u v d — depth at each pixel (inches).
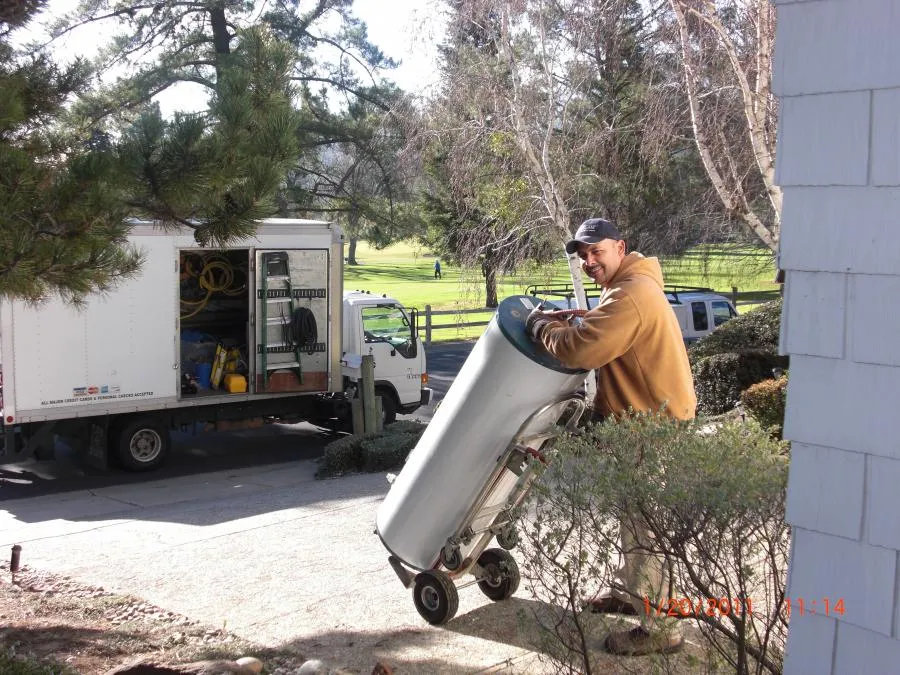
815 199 121.3
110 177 214.7
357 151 1040.2
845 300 119.0
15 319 444.5
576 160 600.4
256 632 203.6
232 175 237.0
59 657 193.8
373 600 219.0
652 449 138.3
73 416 462.0
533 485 150.3
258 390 519.8
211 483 460.4
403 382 582.9
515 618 197.3
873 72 115.6
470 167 585.6
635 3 557.3
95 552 288.8
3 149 199.5
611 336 164.2
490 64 568.1
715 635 143.9
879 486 116.5
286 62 258.5
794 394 123.7
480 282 655.8
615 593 167.2
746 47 483.5
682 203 677.3
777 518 131.8
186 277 530.3
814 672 122.3
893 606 115.3
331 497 358.0
